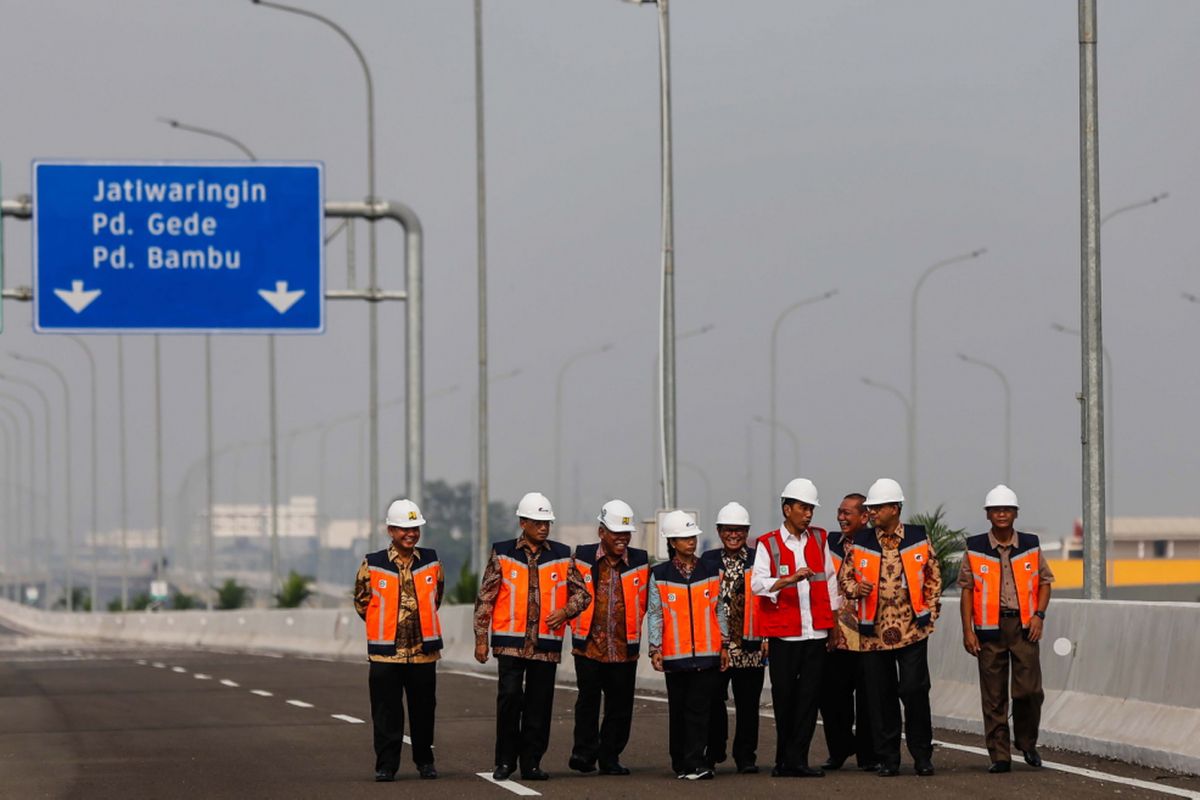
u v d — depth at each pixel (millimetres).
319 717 33656
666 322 44531
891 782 21172
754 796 20078
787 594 22188
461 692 39625
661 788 21125
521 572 22531
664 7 45125
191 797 21109
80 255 44281
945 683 28859
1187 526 160750
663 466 44281
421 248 45812
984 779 21188
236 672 52656
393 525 22750
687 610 22219
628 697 23016
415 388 46094
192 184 44594
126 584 130875
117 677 50875
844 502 24781
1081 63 29141
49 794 21719
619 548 22859
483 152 56906
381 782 22344
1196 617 22141
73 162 44312
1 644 109500
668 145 45000
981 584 22266
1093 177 28875
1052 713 25000
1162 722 22469
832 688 23109
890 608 22016
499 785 21734
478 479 58562
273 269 44781
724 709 23141
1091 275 28734
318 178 44938
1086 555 28516
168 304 44469
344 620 69750
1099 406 28578
